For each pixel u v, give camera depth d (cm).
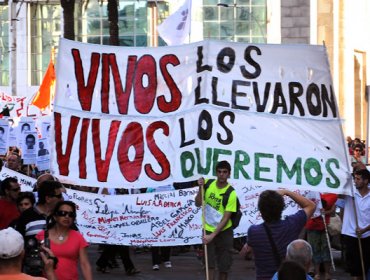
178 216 1218
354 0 5412
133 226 1188
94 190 1516
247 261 1816
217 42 1098
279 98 1102
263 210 883
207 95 1095
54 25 4906
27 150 2005
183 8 2238
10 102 2878
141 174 1102
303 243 768
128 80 1110
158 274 1636
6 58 4975
